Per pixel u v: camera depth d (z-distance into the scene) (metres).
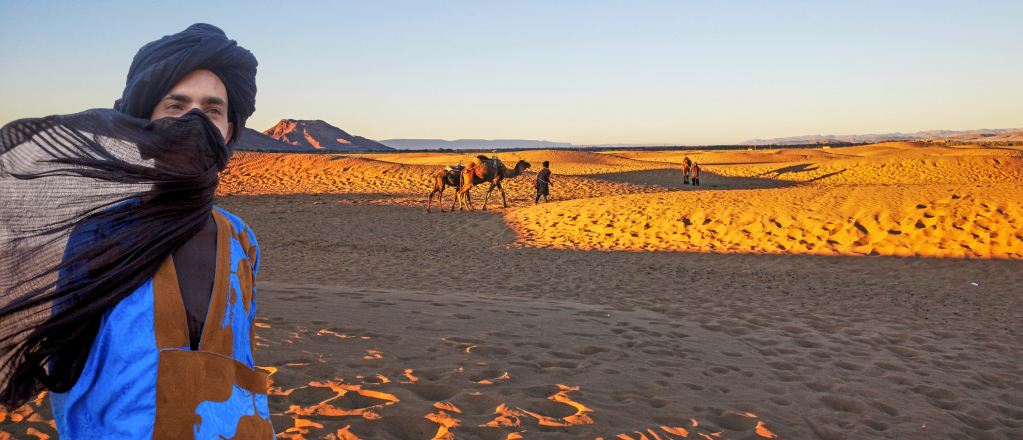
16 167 0.84
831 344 6.17
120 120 0.88
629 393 3.92
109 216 0.86
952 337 6.77
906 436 3.69
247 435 0.96
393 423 3.02
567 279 10.23
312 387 3.42
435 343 4.75
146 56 1.01
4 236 0.82
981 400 4.56
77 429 0.91
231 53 1.06
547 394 3.71
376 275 10.18
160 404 0.86
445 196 26.75
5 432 2.75
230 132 1.15
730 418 3.64
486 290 9.05
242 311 1.06
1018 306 8.45
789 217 14.23
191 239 0.97
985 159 39.16
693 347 5.60
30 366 0.86
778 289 9.58
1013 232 11.88
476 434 2.97
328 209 21.91
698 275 10.75
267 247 13.44
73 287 0.82
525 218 17.84
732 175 40.19
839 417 3.92
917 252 11.76
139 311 0.87
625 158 54.66
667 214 15.90
